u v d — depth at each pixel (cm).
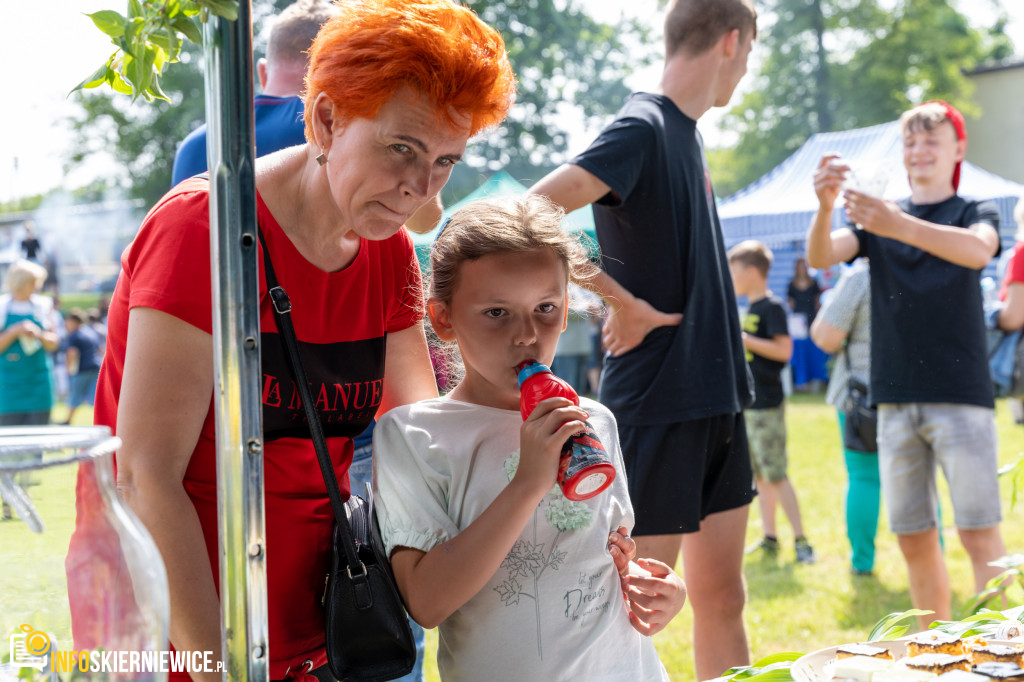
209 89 98
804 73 2984
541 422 120
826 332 427
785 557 524
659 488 238
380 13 112
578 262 157
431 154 116
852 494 477
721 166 3105
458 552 123
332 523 139
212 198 99
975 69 2784
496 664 135
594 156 229
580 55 2073
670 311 240
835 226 1007
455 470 136
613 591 142
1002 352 508
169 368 117
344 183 117
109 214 2133
